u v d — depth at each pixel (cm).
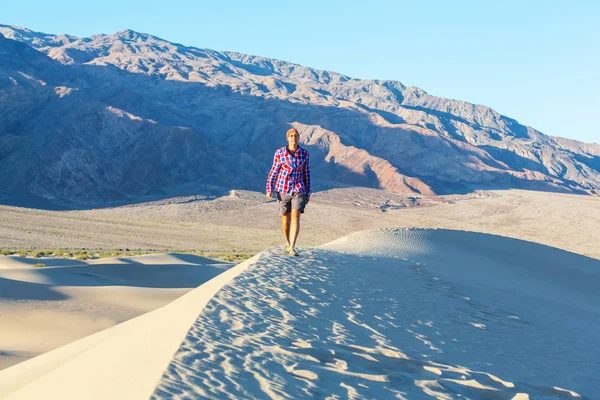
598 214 15488
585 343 808
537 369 572
